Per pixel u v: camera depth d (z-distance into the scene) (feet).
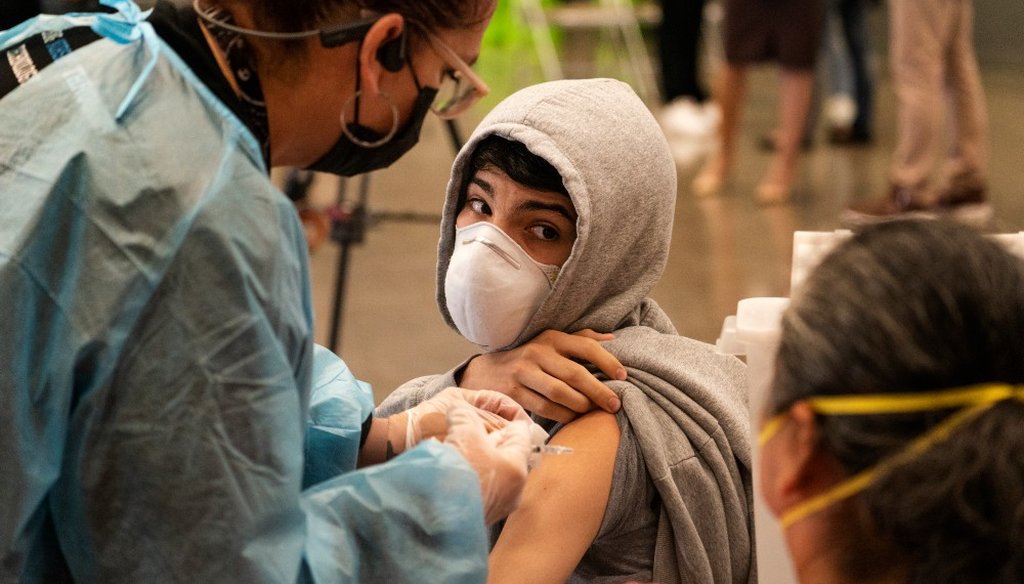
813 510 2.57
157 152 2.83
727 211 15.71
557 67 23.77
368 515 3.05
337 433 3.84
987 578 2.39
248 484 2.81
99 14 3.12
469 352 11.45
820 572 2.61
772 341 3.32
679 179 17.33
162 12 3.03
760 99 23.35
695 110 20.34
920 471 2.36
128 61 2.96
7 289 2.75
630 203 4.21
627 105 4.30
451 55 3.25
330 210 8.44
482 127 4.22
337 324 8.57
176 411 2.77
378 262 13.75
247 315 2.81
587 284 4.20
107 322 2.76
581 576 4.24
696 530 4.05
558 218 4.13
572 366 4.11
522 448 3.51
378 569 3.06
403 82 3.24
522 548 3.85
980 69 25.13
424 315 12.30
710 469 4.09
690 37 20.47
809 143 18.81
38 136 2.86
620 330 4.38
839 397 2.45
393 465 3.14
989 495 2.34
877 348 2.40
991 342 2.39
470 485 3.13
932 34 14.20
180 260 2.77
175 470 2.77
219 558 2.80
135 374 2.77
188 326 2.77
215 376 2.78
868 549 2.54
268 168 3.19
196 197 2.81
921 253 2.48
